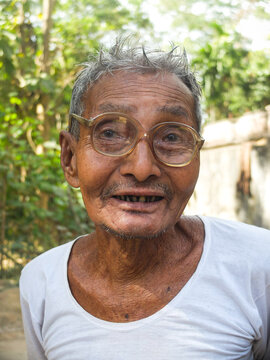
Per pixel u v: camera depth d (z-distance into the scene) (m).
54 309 1.23
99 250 1.22
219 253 1.19
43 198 5.42
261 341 1.19
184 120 1.12
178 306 1.11
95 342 1.13
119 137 1.07
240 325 1.11
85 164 1.10
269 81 6.36
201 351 1.08
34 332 1.37
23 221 5.04
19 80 5.79
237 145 5.15
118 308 1.17
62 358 1.17
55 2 5.95
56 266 1.33
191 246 1.22
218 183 5.54
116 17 6.67
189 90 1.17
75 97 1.20
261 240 1.23
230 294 1.13
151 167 1.03
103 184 1.09
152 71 1.10
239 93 6.32
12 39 5.38
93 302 1.20
